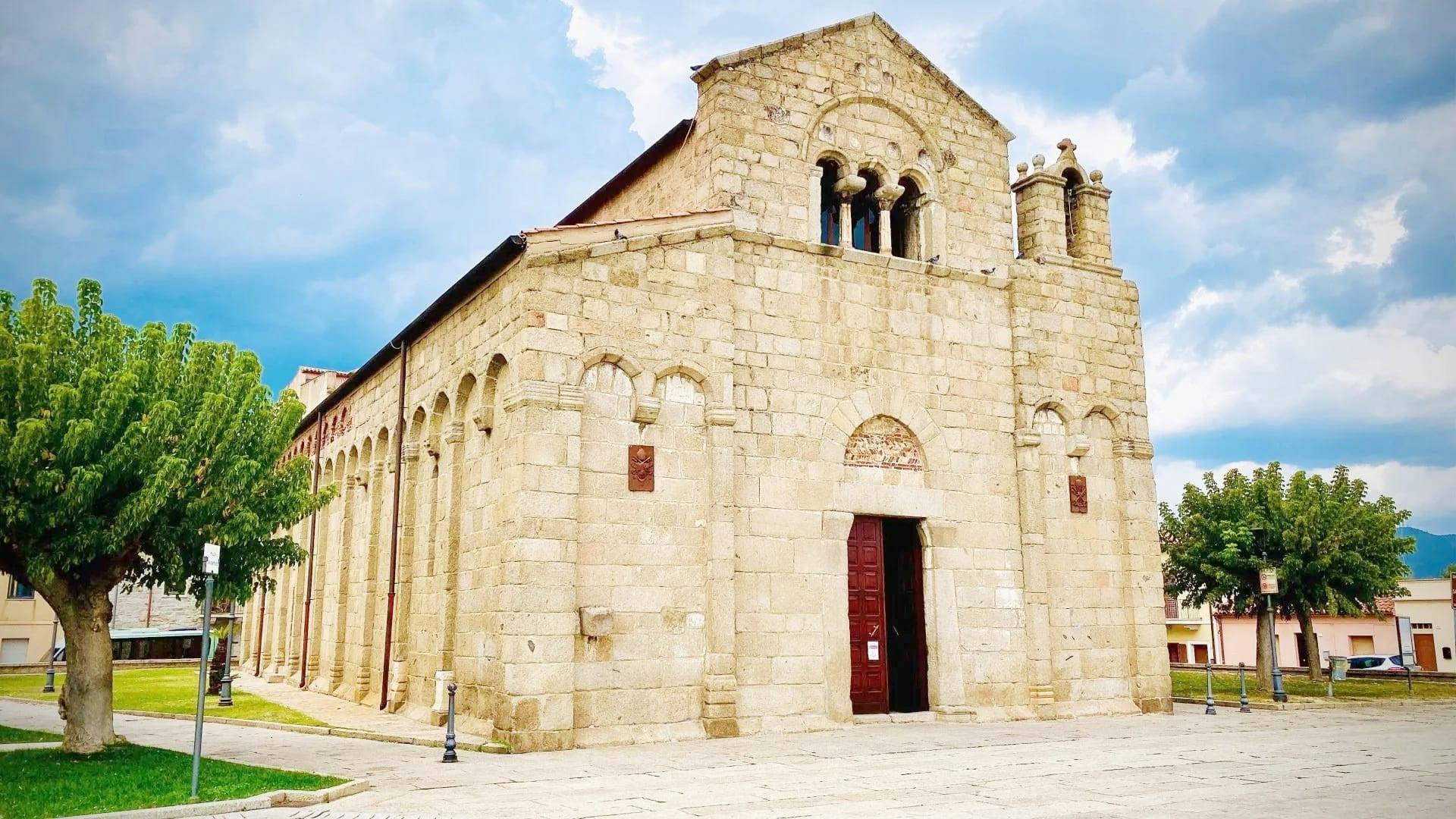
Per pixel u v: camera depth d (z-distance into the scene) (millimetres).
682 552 21688
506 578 19969
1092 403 28406
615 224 21984
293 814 13102
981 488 26266
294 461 20281
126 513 16891
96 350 18266
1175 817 12328
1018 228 29875
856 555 24828
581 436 20969
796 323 24422
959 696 24594
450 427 24484
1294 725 24391
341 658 32344
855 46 26781
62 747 18000
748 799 13781
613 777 15906
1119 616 27703
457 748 19297
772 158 24891
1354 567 38156
